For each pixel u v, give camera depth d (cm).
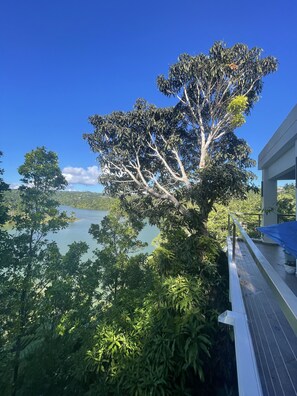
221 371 373
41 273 1003
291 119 549
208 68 1173
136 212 1519
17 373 823
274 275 155
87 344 584
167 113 1323
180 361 374
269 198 970
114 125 1308
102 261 1277
